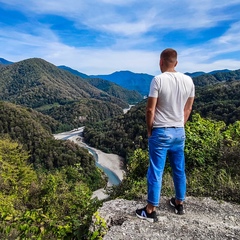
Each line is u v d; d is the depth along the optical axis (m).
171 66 2.87
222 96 82.81
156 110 2.86
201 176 4.43
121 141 86.81
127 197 3.94
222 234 2.73
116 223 3.07
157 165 2.90
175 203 3.28
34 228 3.03
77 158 64.88
